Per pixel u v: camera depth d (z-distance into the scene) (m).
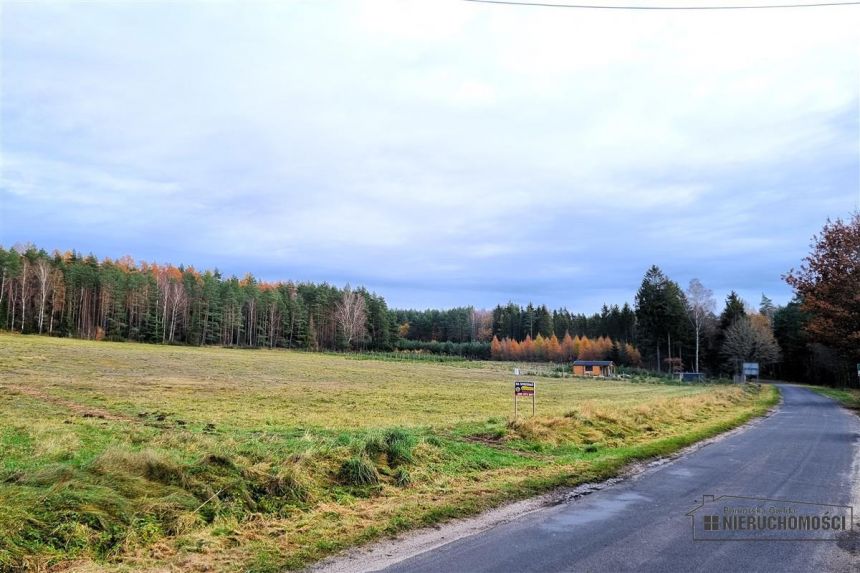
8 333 88.44
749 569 5.79
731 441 16.41
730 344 86.06
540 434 14.91
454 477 10.27
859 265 32.38
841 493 9.37
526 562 6.00
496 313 174.12
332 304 139.38
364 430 14.59
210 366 57.53
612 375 88.44
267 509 7.69
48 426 13.59
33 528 5.96
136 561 5.87
